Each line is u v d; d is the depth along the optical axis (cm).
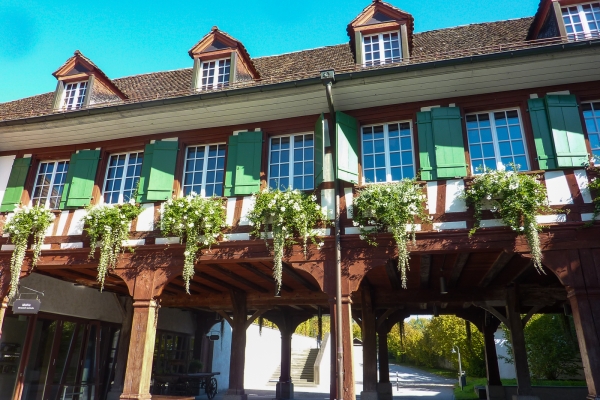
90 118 899
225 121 906
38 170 1016
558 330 1664
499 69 753
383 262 745
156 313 833
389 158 834
